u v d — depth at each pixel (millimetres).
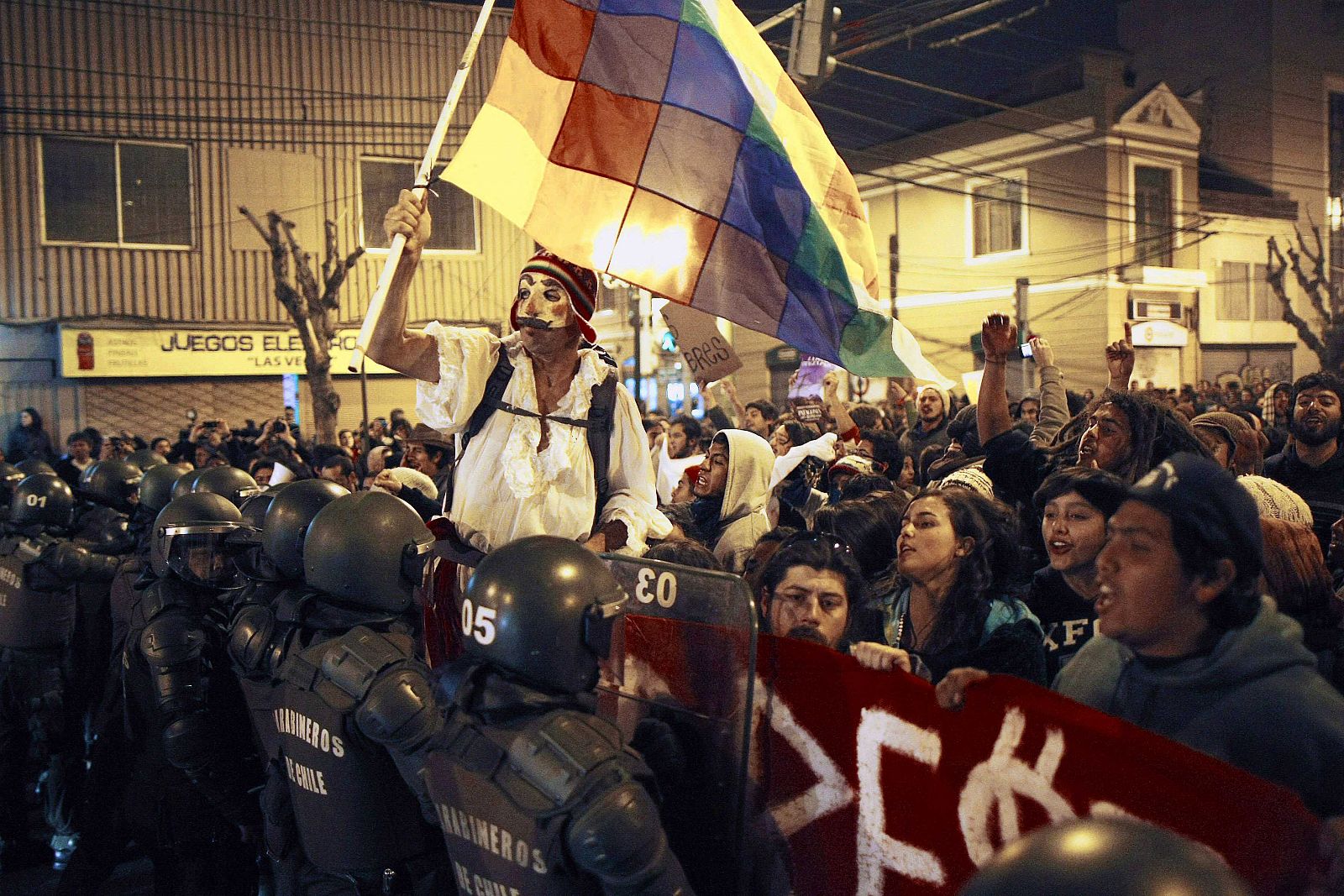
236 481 4793
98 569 5211
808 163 4004
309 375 20844
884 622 3322
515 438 3051
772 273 3816
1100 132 29578
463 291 23828
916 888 2293
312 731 2924
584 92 3637
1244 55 37438
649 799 2156
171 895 4230
